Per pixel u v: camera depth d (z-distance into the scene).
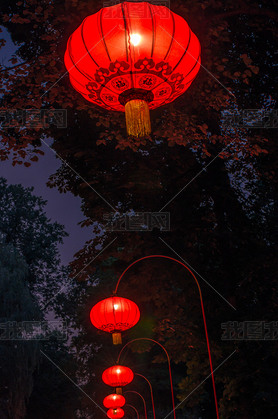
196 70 3.82
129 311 9.53
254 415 9.65
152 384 24.03
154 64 3.60
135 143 8.19
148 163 11.12
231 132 9.68
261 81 10.98
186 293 11.12
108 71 3.64
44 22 8.58
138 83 3.71
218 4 8.24
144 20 3.56
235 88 10.74
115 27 3.54
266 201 12.94
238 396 9.90
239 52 10.55
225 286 11.02
